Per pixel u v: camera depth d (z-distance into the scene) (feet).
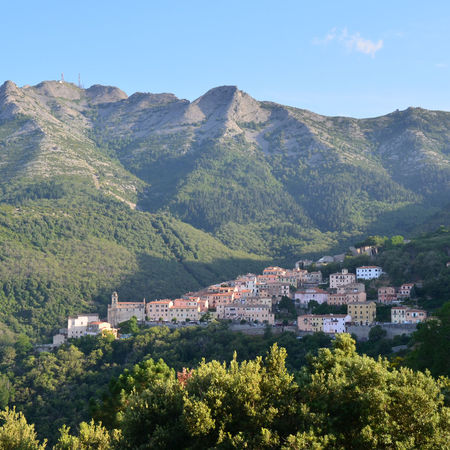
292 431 270.67
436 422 252.01
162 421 292.20
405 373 278.46
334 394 268.41
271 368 298.35
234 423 277.03
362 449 251.39
